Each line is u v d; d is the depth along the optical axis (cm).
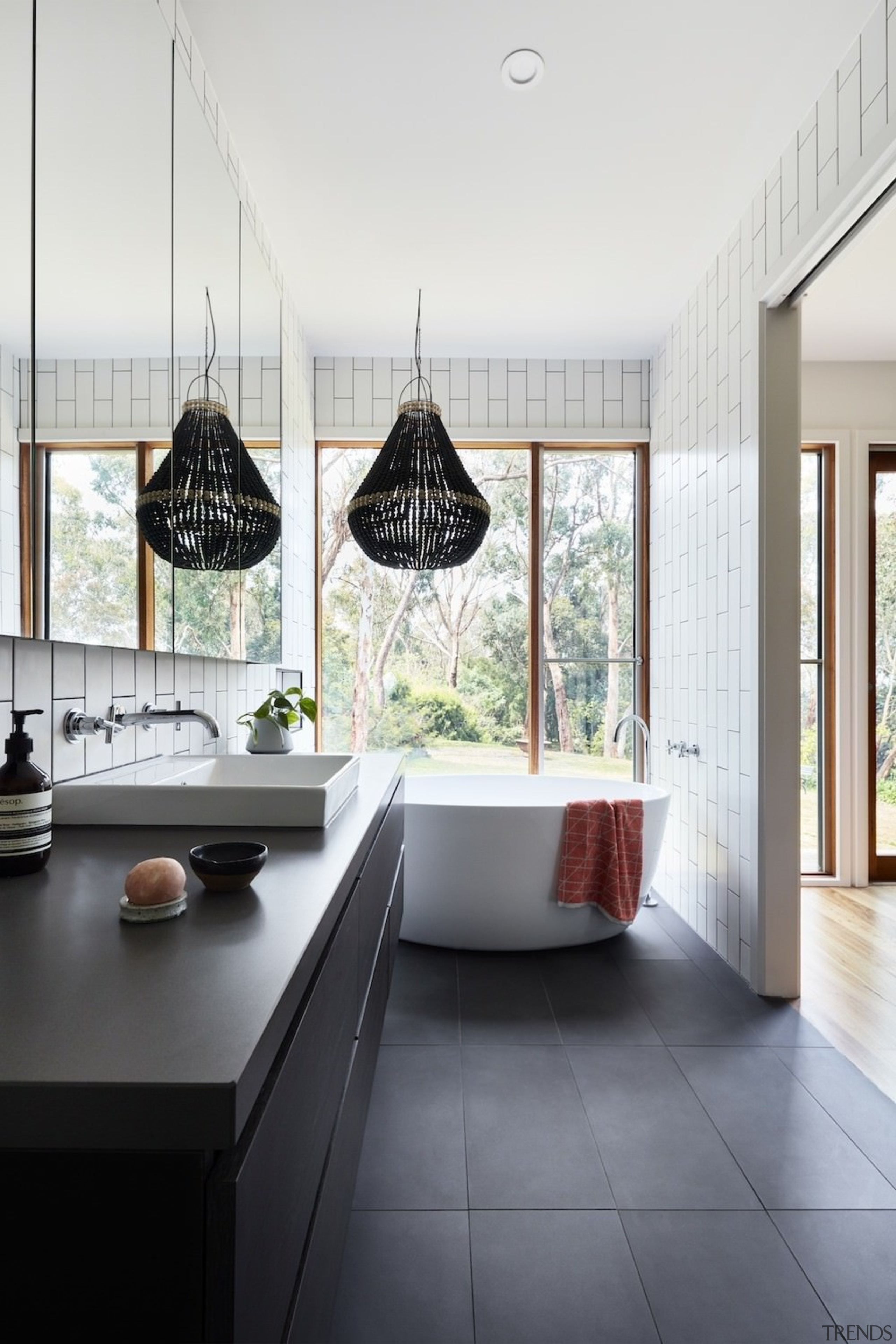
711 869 320
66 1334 50
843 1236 150
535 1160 173
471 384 434
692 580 354
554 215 296
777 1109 194
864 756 416
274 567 306
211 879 95
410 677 435
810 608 425
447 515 294
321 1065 87
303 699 282
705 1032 238
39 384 127
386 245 317
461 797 405
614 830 305
